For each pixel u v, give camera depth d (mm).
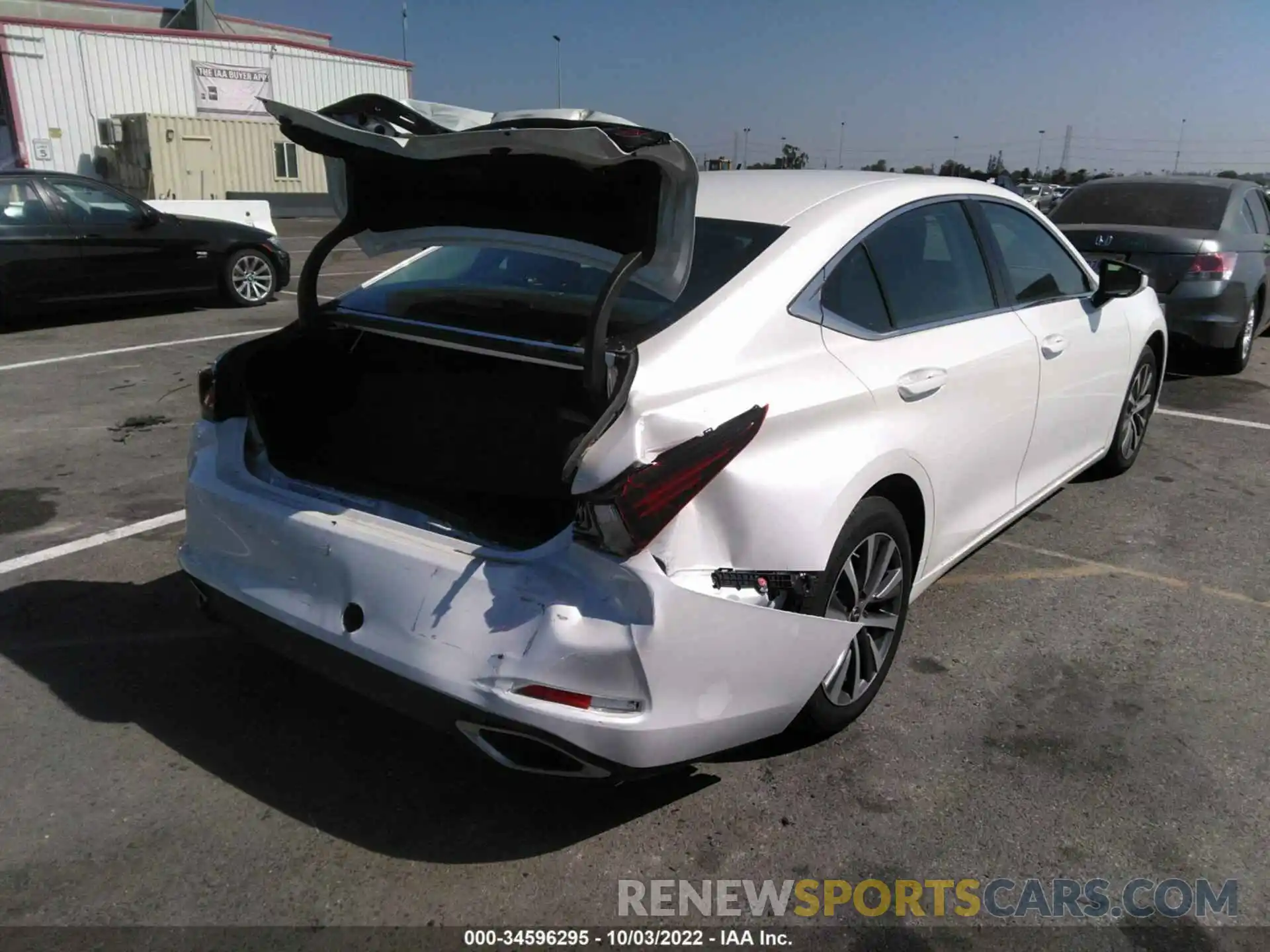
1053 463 4430
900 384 3092
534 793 2854
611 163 2336
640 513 2291
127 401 6938
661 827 2721
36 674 3412
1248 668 3596
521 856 2605
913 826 2740
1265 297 8477
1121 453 5461
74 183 9859
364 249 3199
